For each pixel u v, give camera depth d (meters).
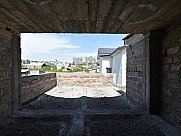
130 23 4.30
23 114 5.07
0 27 4.30
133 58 6.91
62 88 11.89
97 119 4.95
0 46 4.35
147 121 4.59
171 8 3.25
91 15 3.71
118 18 3.90
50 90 10.81
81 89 11.47
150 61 5.09
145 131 3.91
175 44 4.25
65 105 6.45
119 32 5.40
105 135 3.69
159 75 5.08
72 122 4.56
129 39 7.48
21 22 4.32
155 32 5.00
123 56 15.27
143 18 3.86
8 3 3.07
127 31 5.22
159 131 3.90
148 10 3.35
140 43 6.00
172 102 4.39
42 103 6.75
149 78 5.12
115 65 18.62
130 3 3.02
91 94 9.34
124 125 4.34
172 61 4.39
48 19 4.04
